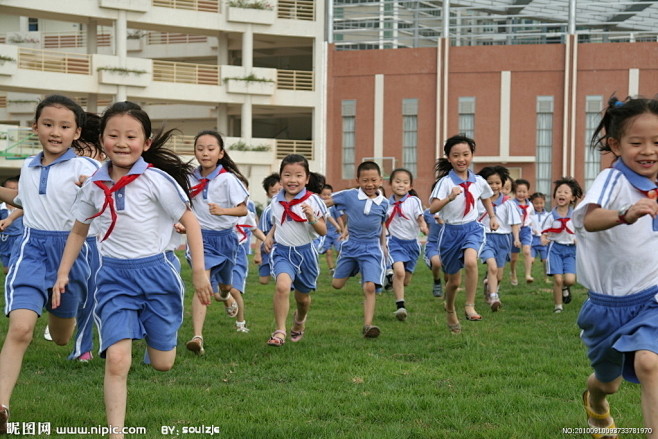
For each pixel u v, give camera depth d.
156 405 5.59
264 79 31.84
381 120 33.19
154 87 30.48
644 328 4.00
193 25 30.84
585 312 4.34
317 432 4.95
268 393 5.96
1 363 4.91
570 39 32.06
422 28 33.38
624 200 4.11
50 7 28.56
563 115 32.16
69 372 6.64
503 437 4.81
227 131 33.34
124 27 29.84
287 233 8.10
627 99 4.15
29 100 34.25
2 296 11.41
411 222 11.30
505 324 9.42
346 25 34.16
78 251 4.88
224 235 8.15
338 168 33.59
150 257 4.68
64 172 5.54
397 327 9.21
